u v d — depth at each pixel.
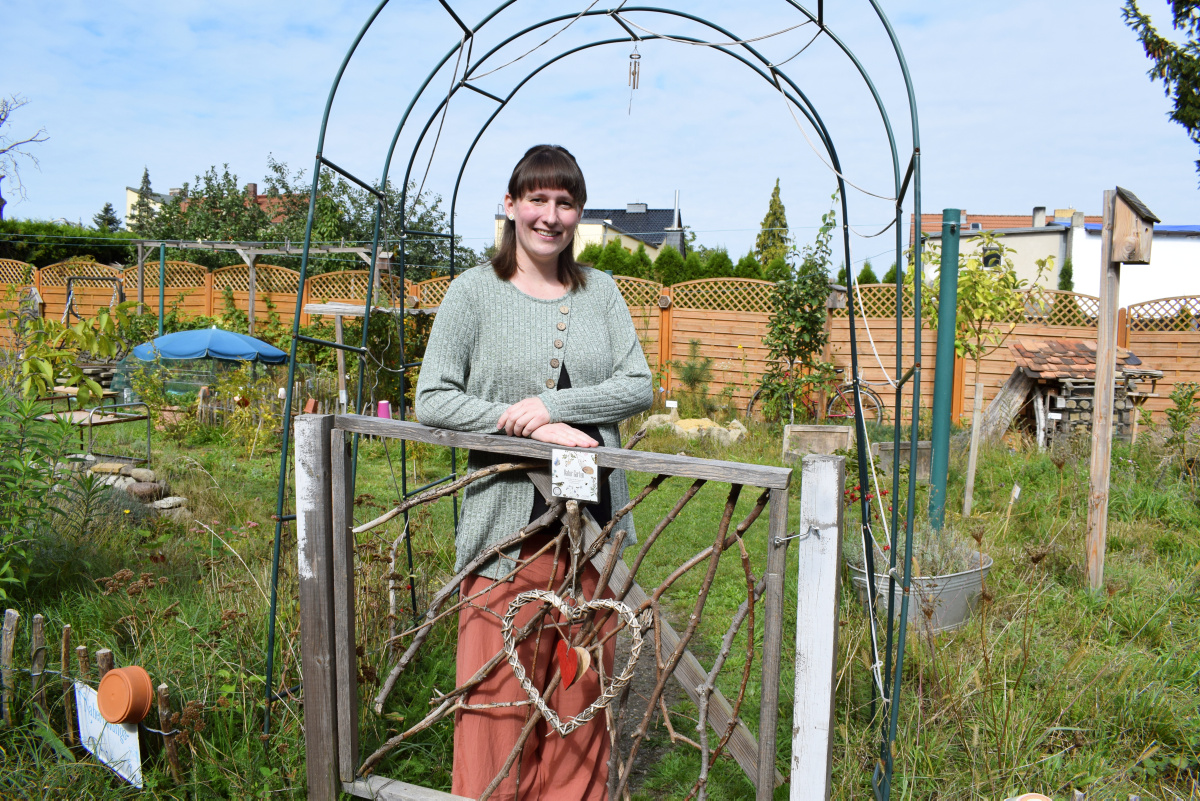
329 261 21.48
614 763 1.91
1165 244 27.30
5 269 16.84
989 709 2.74
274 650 2.92
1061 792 2.41
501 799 2.05
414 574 3.75
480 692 2.05
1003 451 7.65
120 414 6.80
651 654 3.61
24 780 2.23
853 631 3.21
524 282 2.06
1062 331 10.55
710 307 12.02
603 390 1.96
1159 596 4.03
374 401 8.80
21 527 3.25
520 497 2.00
